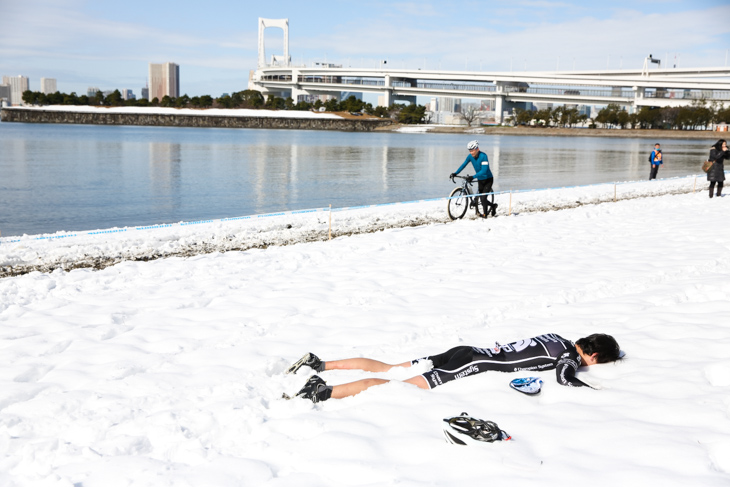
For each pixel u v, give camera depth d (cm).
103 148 5228
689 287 680
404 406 386
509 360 441
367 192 2291
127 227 1363
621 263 867
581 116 16975
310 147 6088
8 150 4747
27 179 2591
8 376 468
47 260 981
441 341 534
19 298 707
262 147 5884
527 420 362
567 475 295
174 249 1091
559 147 7319
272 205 1908
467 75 18812
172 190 2280
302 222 1405
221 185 2459
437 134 14650
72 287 754
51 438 363
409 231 1215
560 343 450
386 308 651
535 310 632
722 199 1728
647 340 507
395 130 16462
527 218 1404
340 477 302
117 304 680
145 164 3525
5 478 319
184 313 646
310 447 334
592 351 452
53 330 586
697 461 300
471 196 1483
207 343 549
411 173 3150
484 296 700
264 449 337
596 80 17262
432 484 291
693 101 15412
